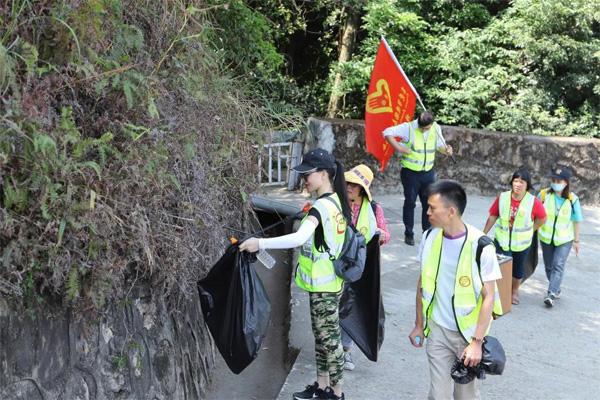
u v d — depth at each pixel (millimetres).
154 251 3865
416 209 10391
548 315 6816
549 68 14086
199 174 4629
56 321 3395
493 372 3637
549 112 14578
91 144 3424
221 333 4074
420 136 8266
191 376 4777
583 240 9688
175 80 4410
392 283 7285
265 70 9586
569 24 13953
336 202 4176
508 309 4461
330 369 4328
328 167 4176
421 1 14945
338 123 10953
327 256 4191
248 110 6188
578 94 14664
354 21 15023
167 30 4473
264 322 4051
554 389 5188
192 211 4391
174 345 4480
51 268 3248
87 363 3578
